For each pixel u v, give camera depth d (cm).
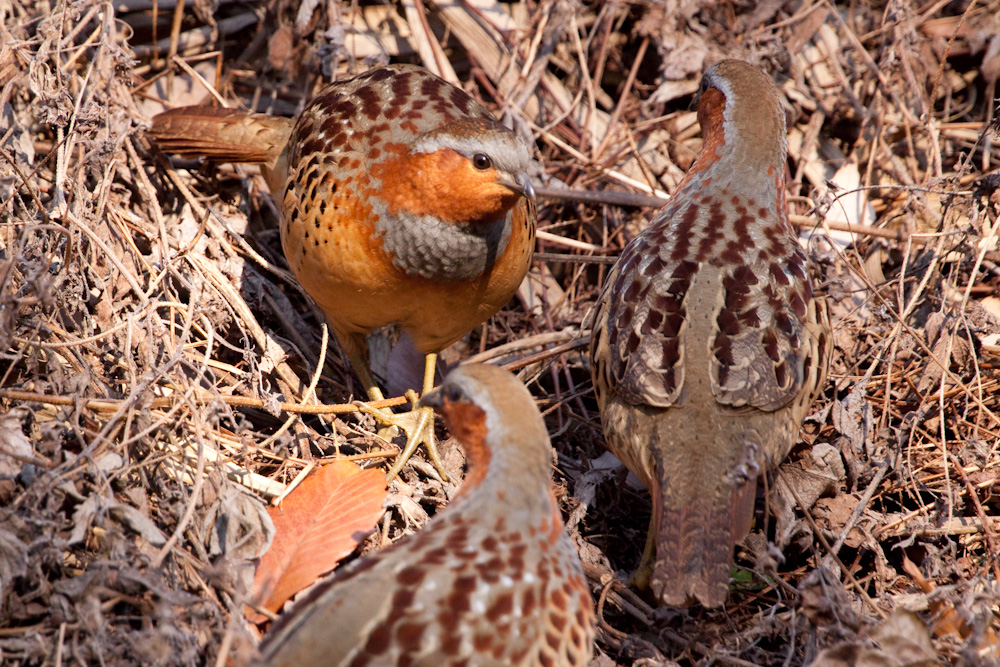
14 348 776
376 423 941
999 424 905
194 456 755
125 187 1008
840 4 1265
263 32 1195
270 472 822
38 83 938
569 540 623
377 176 812
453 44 1225
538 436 613
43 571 642
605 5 1201
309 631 518
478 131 797
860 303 1029
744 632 740
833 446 864
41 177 956
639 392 740
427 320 888
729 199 883
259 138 994
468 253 834
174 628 596
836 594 699
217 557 699
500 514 589
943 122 1200
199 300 915
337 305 879
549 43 1187
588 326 1009
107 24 1009
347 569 576
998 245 1005
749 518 725
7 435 688
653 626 764
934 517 824
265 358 910
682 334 754
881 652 627
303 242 855
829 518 823
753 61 1186
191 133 1004
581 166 1156
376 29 1197
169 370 809
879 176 1163
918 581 762
